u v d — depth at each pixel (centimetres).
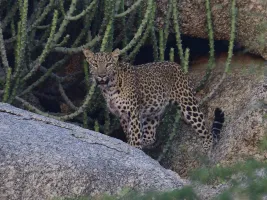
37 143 1117
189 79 1647
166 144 1620
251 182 530
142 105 1587
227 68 1597
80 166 1080
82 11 1616
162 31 1639
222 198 520
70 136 1195
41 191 1057
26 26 1541
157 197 535
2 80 1593
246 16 1599
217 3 1638
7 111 1255
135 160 1157
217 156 1474
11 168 1058
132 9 1565
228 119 1588
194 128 1636
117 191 1074
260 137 1389
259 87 1545
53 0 1602
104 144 1195
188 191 534
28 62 1603
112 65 1491
